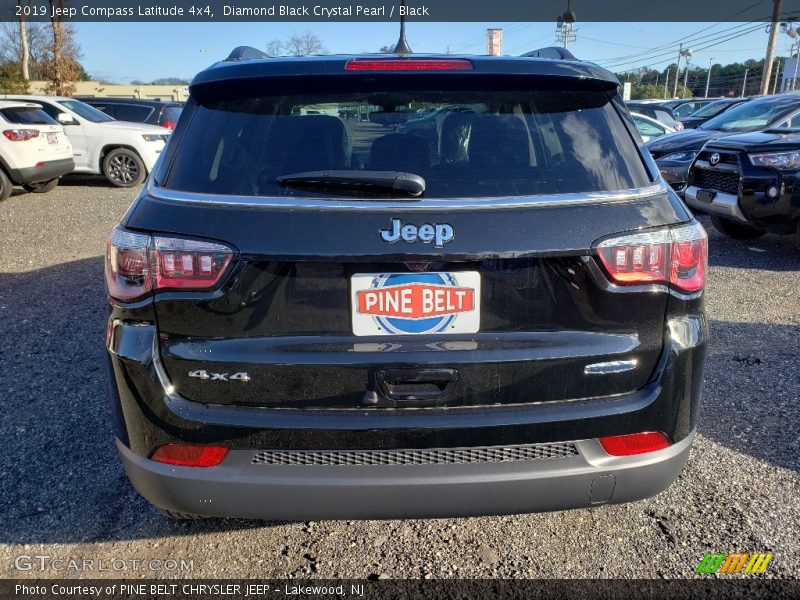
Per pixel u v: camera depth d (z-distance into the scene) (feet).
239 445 6.50
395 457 6.54
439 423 6.41
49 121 36.96
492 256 6.24
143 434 6.71
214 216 6.36
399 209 6.30
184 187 6.71
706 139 29.25
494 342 6.50
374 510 6.64
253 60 7.56
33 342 15.24
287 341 6.43
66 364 13.94
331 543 8.55
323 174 6.41
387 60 7.16
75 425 11.29
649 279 6.58
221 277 6.29
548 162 6.82
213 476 6.59
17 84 97.91
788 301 18.28
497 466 6.61
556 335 6.56
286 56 7.69
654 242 6.55
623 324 6.64
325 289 6.31
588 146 7.02
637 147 7.23
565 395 6.64
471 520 9.00
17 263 22.97
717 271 21.68
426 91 7.18
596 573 7.92
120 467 10.07
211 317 6.40
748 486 9.52
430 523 8.95
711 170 23.89
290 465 6.54
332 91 7.16
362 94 7.14
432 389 6.52
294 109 7.10
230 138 6.99
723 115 31.76
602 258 6.43
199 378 6.51
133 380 6.59
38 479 9.73
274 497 6.59
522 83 7.31
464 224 6.26
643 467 6.82
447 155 6.81
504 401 6.57
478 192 6.52
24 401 12.16
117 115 48.73
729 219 23.84
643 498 7.12
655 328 6.74
